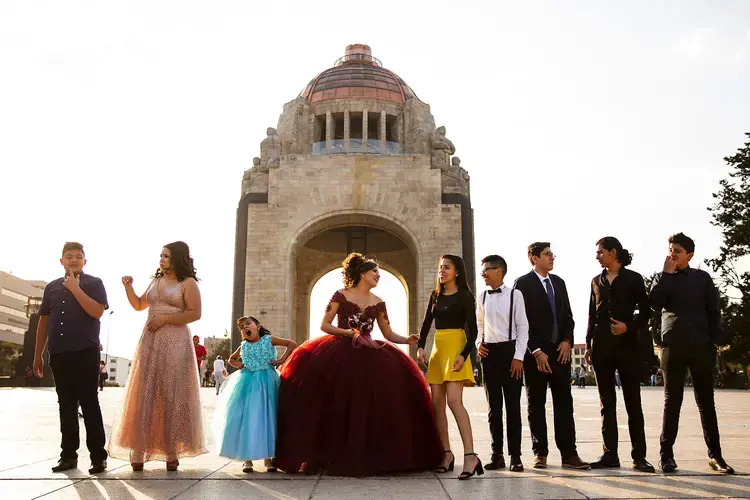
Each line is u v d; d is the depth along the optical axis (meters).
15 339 125.12
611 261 7.48
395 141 46.38
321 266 46.47
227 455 6.62
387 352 7.15
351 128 48.31
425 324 7.44
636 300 7.39
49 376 46.66
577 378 54.19
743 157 47.22
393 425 6.58
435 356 7.12
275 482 6.01
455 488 5.67
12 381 47.50
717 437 6.79
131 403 6.79
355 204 38.69
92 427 6.72
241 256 38.47
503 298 7.32
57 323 6.91
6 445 8.80
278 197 38.75
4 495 5.29
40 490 5.52
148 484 5.87
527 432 11.25
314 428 6.65
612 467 7.05
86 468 6.80
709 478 6.20
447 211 38.62
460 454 8.23
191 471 6.71
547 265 7.74
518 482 5.98
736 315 46.56
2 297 120.00
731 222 47.06
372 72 49.12
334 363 6.93
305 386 6.88
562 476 6.36
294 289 40.25
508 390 7.10
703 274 7.20
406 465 6.45
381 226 40.00
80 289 6.94
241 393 6.86
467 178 41.59
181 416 6.78
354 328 7.17
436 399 7.10
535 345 7.38
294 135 43.84
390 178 39.09
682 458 7.62
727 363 48.91
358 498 5.20
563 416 7.20
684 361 6.97
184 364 6.92
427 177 39.09
